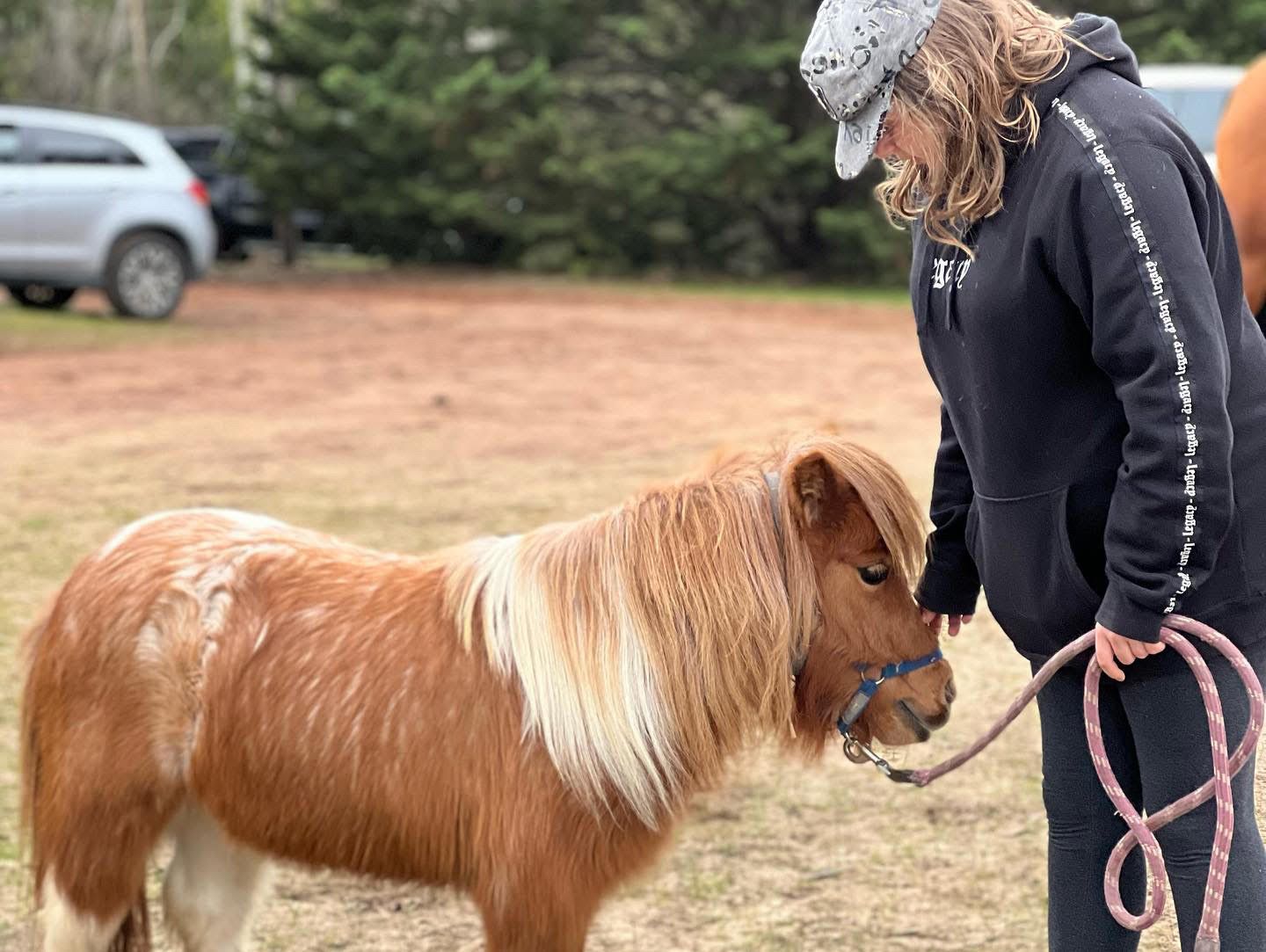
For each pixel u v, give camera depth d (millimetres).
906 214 2471
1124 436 2350
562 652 2686
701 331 16344
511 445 9445
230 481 8258
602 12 25500
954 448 2766
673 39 24906
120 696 2910
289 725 2822
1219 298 2301
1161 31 23312
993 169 2281
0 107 14383
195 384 11836
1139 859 2662
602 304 20094
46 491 7980
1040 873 3854
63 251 14602
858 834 4125
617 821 2705
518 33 25828
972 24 2262
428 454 9117
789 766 4586
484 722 2732
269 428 10016
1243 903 2365
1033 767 4492
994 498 2475
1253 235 3053
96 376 12055
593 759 2654
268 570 2980
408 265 26297
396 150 24734
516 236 25250
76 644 2963
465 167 24766
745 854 4016
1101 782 2549
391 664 2809
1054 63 2258
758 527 2689
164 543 3045
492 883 2723
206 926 3201
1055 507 2404
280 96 29031
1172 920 2986
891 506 2615
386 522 7262
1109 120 2199
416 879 2896
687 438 9641
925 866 3924
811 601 2668
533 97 24406
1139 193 2150
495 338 15453
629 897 3771
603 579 2725
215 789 2910
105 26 35719
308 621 2891
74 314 15609
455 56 26125
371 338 15250
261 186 24656
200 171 25844
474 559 2889
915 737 2727
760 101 25453
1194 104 13047
